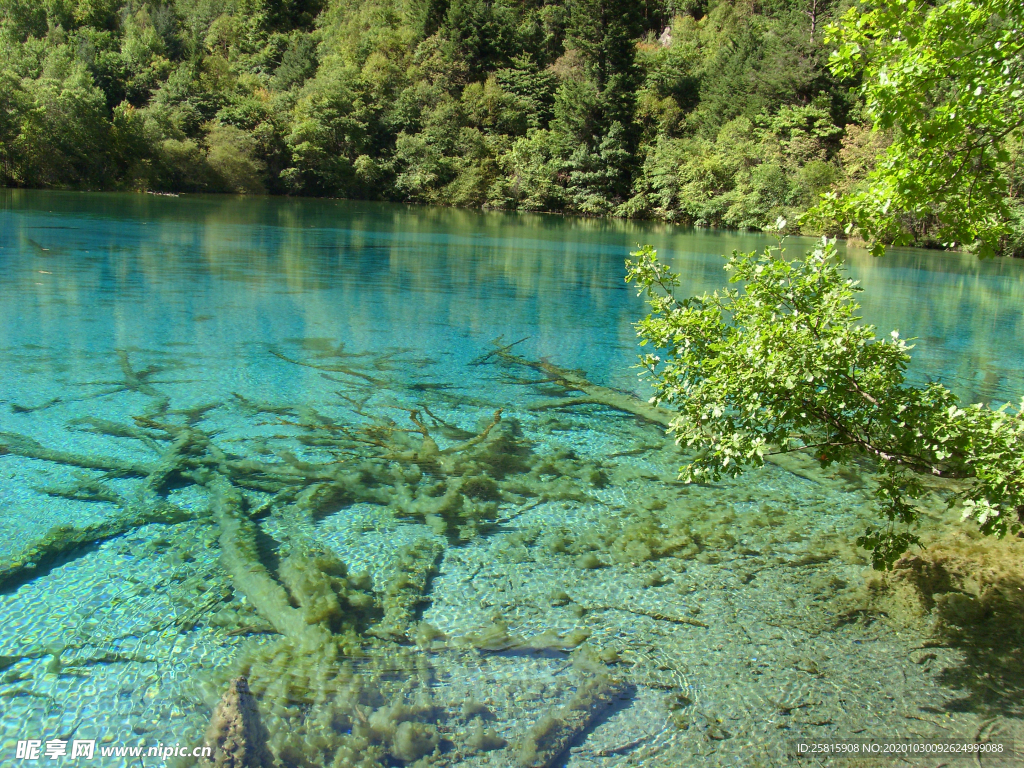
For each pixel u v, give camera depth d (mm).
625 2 39500
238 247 15320
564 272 14508
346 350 7281
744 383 3068
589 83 40531
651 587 3324
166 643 2750
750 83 39312
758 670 2744
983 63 2812
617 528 3902
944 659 2816
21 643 2711
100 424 4926
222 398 5605
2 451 4406
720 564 3543
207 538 3564
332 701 2480
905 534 3219
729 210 32562
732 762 2293
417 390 6141
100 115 34000
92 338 7043
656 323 3465
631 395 6301
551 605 3158
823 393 3035
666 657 2811
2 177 31000
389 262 14523
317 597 3068
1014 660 2801
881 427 3111
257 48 55812
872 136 28312
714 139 38844
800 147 32344
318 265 13336
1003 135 2973
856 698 2594
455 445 4977
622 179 40531
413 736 2322
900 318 10586
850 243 23641
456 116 44562
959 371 7449
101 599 3018
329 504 4039
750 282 3381
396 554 3543
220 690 2508
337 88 41812
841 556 3625
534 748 2316
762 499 4320
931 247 23672
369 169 41125
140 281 10328
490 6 50625
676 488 4457
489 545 3680
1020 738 2402
